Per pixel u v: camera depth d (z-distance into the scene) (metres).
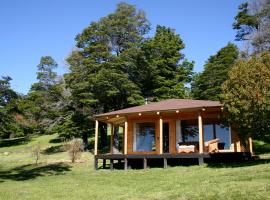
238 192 11.16
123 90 38.72
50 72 44.38
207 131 23.30
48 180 20.48
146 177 18.33
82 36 40.84
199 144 21.56
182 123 23.95
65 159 33.41
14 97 42.28
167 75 43.75
